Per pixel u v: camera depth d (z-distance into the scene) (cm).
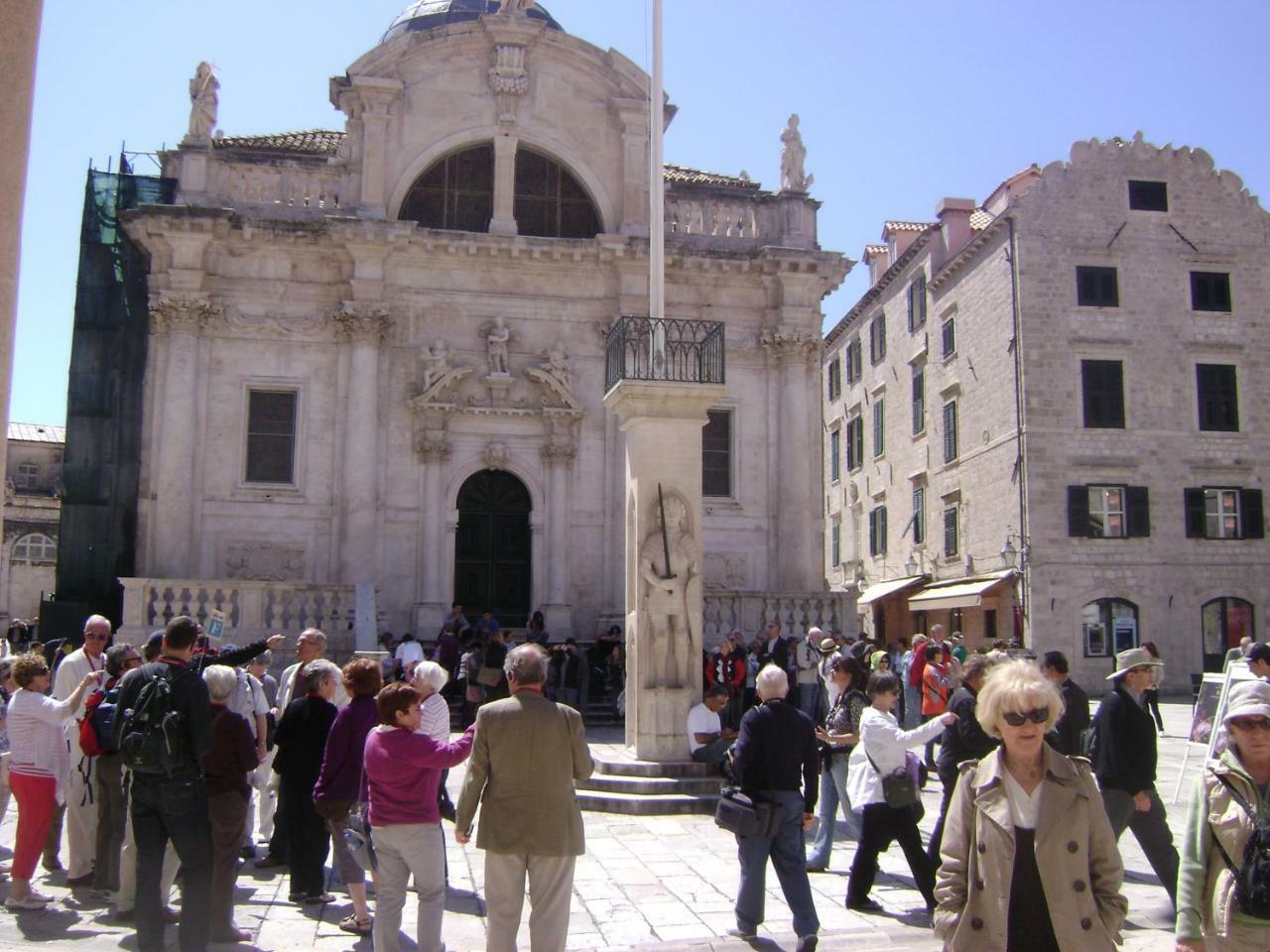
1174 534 3522
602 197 2845
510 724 718
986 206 4269
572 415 2723
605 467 2758
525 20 2797
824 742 1144
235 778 879
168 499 2516
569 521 2725
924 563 4247
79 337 2691
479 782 719
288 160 2728
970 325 3894
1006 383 3616
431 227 2798
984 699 512
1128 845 1302
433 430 2667
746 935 895
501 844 706
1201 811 532
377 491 2634
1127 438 3538
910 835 954
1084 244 3600
